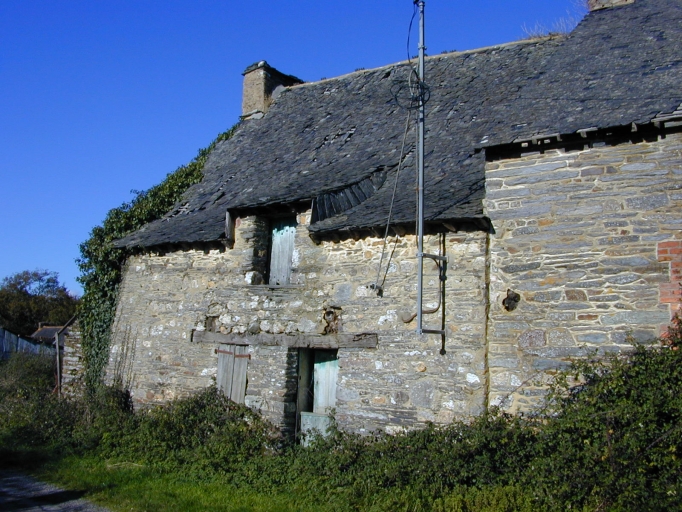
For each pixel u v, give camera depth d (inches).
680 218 319.0
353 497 321.4
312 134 594.9
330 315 431.2
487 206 367.6
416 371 383.9
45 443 494.6
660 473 267.9
